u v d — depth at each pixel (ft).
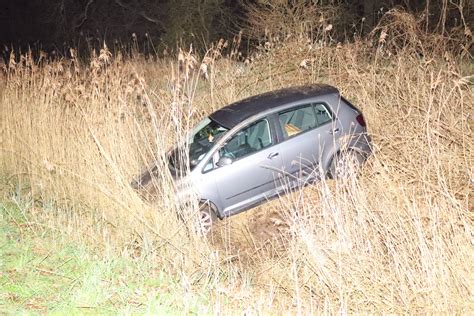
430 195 24.39
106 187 30.12
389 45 45.80
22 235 27.37
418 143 29.66
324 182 25.72
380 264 23.31
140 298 22.85
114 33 114.62
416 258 22.90
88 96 35.14
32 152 34.63
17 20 122.83
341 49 44.83
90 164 31.50
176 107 30.30
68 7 117.08
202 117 40.19
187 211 28.48
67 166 32.42
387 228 23.39
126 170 32.35
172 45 93.76
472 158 29.78
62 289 22.97
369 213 23.99
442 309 21.38
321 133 32.89
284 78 45.88
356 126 33.53
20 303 21.68
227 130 32.37
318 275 23.79
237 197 31.91
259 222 32.32
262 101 33.78
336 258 23.88
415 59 41.34
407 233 23.54
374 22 84.64
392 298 22.22
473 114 34.40
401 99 38.17
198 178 31.24
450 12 67.36
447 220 23.41
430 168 27.40
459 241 22.50
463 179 29.04
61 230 27.50
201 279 25.30
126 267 25.36
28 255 25.55
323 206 25.14
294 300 23.88
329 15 71.82
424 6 72.38
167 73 52.70
